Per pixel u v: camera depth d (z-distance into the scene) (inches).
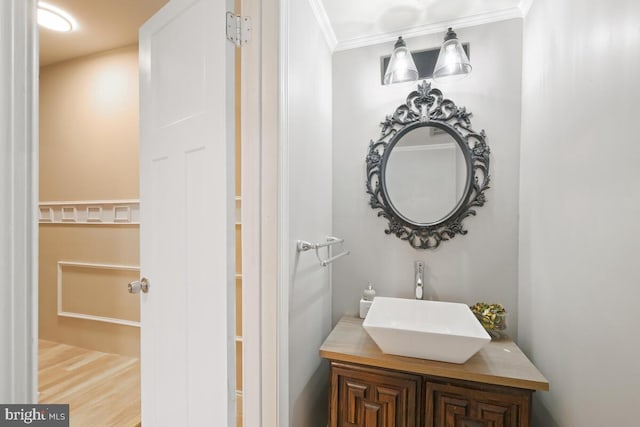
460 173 64.6
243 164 42.8
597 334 34.2
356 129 71.4
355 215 71.4
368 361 47.5
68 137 98.8
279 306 41.2
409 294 67.7
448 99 65.2
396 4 60.0
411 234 67.2
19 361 16.1
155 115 48.6
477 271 63.7
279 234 41.3
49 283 102.3
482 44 63.5
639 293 27.7
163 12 46.7
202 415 41.2
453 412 44.4
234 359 39.1
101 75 94.7
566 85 42.1
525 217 57.9
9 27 15.7
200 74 40.9
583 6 37.6
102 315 95.7
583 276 37.3
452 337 42.6
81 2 74.8
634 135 28.3
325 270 66.2
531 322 54.6
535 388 40.7
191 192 42.3
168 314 46.1
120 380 80.5
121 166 92.0
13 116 15.9
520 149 61.0
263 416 41.3
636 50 27.9
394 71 61.6
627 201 29.3
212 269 39.6
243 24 41.5
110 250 94.0
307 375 52.8
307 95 53.9
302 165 51.0
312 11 57.2
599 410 33.8
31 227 16.6
